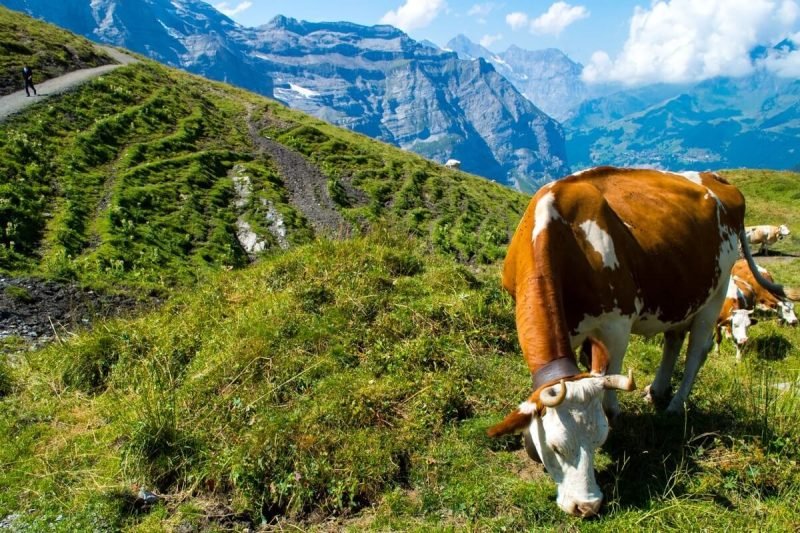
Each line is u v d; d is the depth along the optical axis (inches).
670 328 275.7
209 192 1333.7
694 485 220.5
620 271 233.1
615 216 245.4
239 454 237.9
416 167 2165.4
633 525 202.1
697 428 255.4
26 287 626.2
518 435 255.1
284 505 228.2
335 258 419.8
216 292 422.0
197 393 285.3
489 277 454.0
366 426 260.2
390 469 235.6
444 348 320.5
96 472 246.5
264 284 409.7
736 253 304.3
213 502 229.1
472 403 279.6
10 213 836.0
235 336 331.3
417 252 469.4
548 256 217.9
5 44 1988.2
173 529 214.7
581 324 231.3
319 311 352.8
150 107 1818.4
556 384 182.4
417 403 272.5
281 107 2704.2
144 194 1146.7
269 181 1566.2
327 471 233.6
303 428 252.1
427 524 211.5
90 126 1476.4
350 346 319.0
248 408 271.3
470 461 239.1
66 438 275.9
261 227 1229.7
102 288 687.1
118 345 352.8
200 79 2920.8
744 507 212.2
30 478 246.1
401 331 332.5
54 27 2623.0
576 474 180.4
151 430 250.8
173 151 1535.4
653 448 241.9
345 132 2591.0
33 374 347.6
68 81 1815.9
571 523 205.3
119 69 2143.2
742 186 2065.7
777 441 238.1
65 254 758.5
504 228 1740.9
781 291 327.3
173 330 367.9
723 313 508.7
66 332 435.5
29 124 1305.4
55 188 1051.3
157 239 967.0
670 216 263.1
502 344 338.0
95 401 311.6
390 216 1601.9
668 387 299.0
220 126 1994.3
